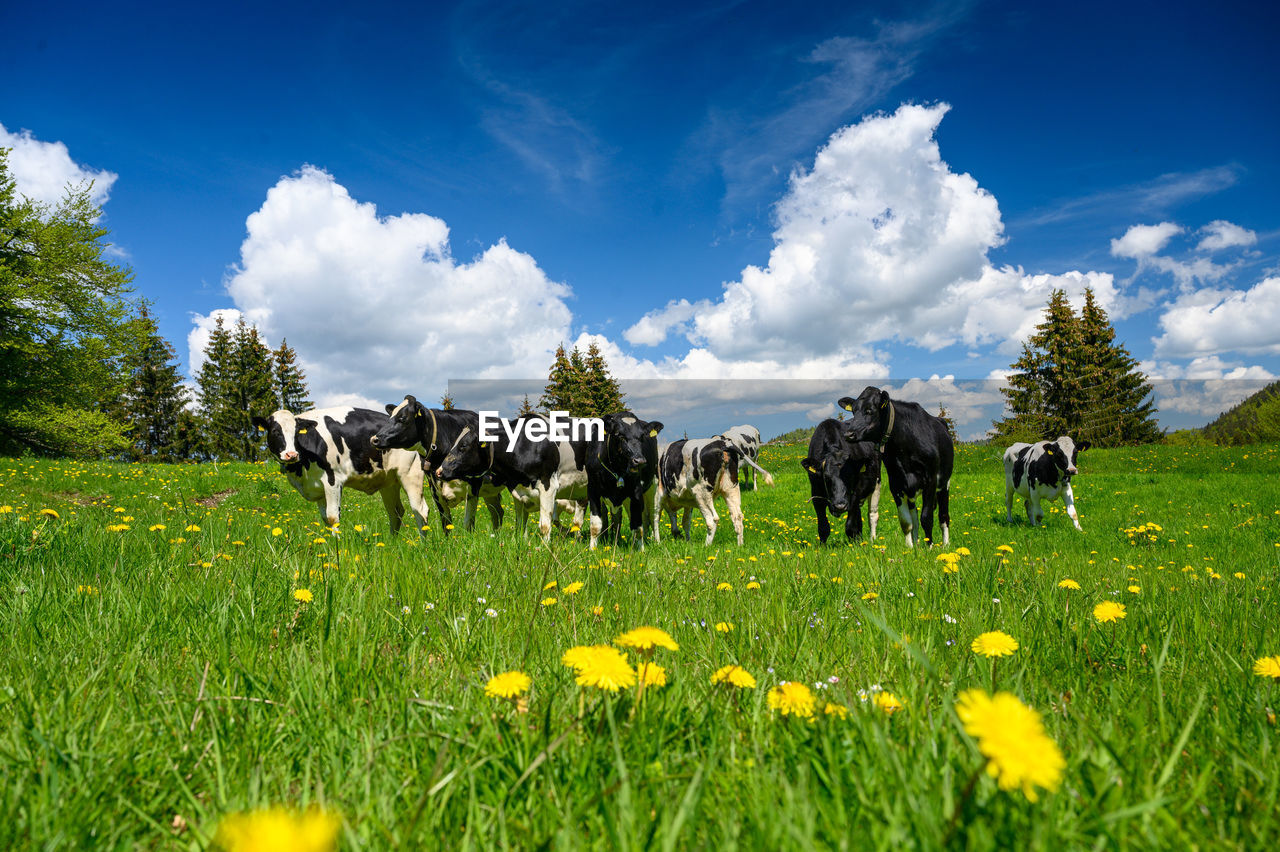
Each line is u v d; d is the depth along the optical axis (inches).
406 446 338.6
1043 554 316.5
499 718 60.8
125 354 1332.4
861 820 43.5
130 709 68.1
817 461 396.5
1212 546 371.9
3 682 77.2
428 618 109.4
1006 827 39.4
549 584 138.3
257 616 104.3
